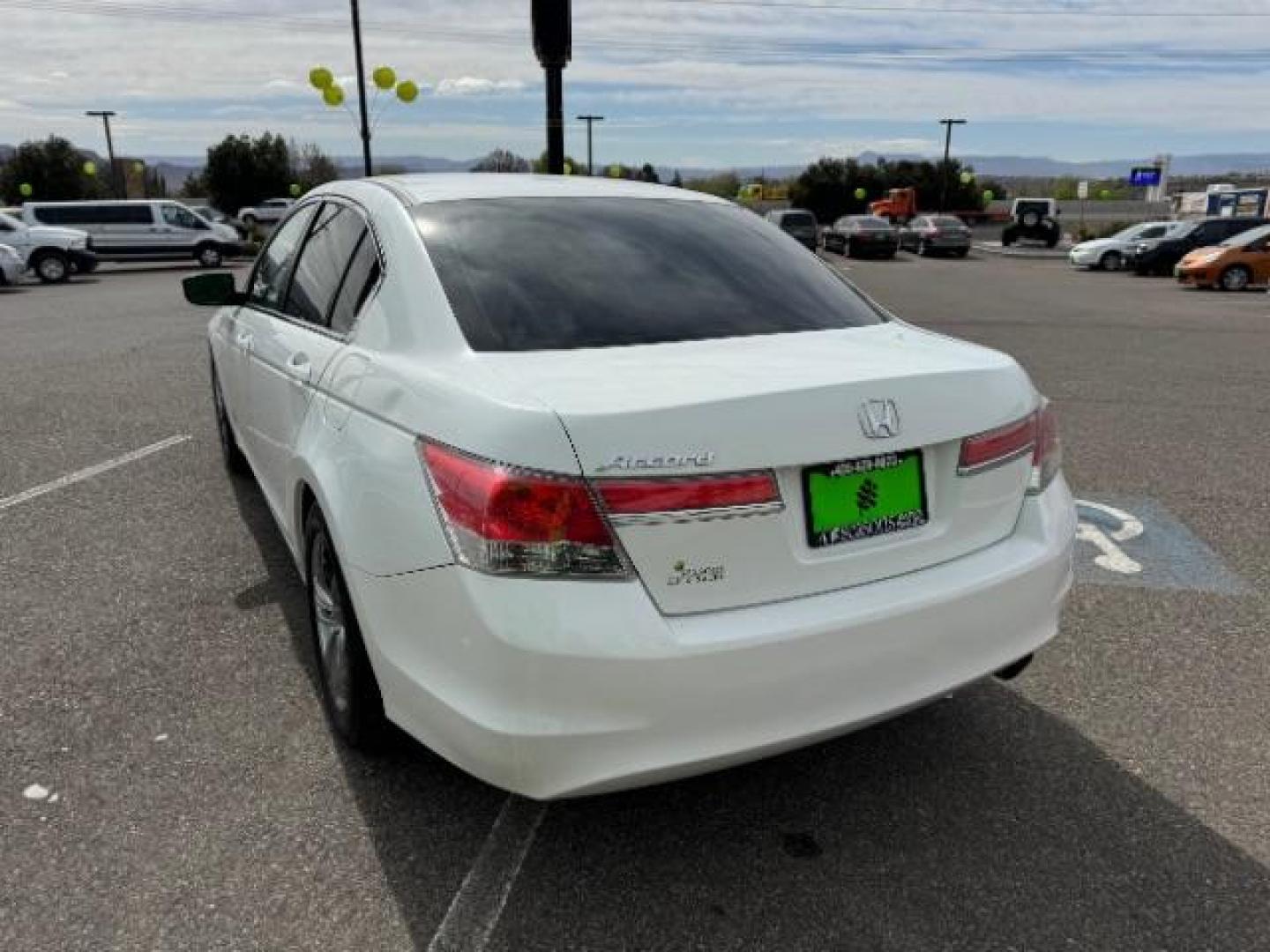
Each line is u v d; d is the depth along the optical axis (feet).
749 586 7.09
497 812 8.84
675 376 7.40
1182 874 8.13
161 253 93.56
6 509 16.83
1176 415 25.94
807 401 7.16
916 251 132.36
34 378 29.32
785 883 8.00
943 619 7.79
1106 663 11.78
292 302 11.96
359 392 8.59
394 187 10.52
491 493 6.68
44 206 90.84
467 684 6.95
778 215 117.91
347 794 9.04
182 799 8.95
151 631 12.26
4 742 9.80
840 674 7.33
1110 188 242.58
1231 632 12.58
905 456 7.73
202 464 19.63
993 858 8.34
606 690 6.66
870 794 9.23
